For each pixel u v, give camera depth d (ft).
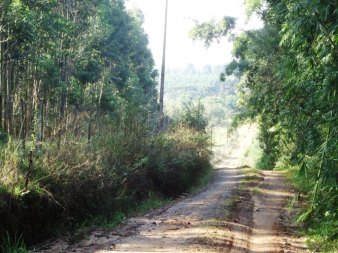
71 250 25.09
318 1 17.75
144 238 28.32
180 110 107.45
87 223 32.40
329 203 22.79
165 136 63.98
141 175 48.19
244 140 234.79
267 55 76.02
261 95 56.13
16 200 25.73
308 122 23.93
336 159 19.24
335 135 18.74
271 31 78.69
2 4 46.85
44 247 25.85
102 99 77.97
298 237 30.94
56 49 66.03
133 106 55.47
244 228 32.94
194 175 70.54
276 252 26.40
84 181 32.81
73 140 35.19
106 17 119.65
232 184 66.23
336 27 18.08
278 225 34.71
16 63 54.95
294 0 20.56
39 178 28.48
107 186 36.35
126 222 34.30
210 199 48.21
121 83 128.98
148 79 183.32
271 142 100.01
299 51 22.16
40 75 55.62
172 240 27.66
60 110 61.93
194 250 25.11
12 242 25.08
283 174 79.97
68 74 77.36
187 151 67.82
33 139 30.48
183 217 36.42
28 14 48.73
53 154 31.53
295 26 19.19
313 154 23.49
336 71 18.51
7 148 28.76
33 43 54.03
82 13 84.12
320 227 30.40
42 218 28.12
